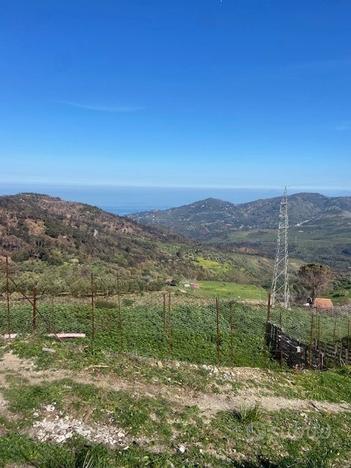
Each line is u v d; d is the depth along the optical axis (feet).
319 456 39.58
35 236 269.44
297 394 56.24
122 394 41.75
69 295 147.02
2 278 163.22
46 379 41.81
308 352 87.71
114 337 94.48
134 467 30.83
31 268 206.49
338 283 310.86
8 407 35.73
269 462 36.81
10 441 30.78
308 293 259.80
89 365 46.73
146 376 47.98
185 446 35.73
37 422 34.37
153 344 94.58
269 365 90.22
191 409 42.86
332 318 164.96
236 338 108.17
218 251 490.49
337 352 95.76
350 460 41.37
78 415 36.47
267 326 106.32
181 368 53.98
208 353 93.76
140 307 130.52
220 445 37.47
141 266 289.94
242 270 401.08
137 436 35.37
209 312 132.36
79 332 94.48
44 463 28.94
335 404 56.18
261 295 221.05
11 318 99.55
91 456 29.60
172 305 136.98
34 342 50.47
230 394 50.37
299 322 144.66
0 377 41.06
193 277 304.71
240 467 34.76
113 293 156.15
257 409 45.83
